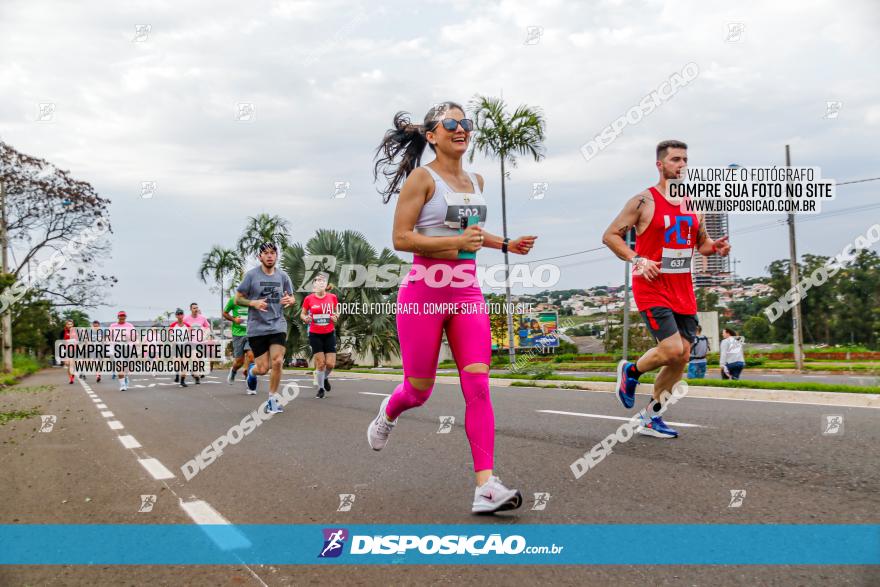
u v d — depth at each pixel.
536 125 17.30
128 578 2.73
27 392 15.90
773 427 5.84
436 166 3.72
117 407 10.45
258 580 2.67
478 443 3.47
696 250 5.71
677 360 5.37
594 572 2.60
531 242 3.90
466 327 3.59
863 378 19.27
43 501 4.09
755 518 3.17
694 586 2.42
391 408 4.02
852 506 3.29
